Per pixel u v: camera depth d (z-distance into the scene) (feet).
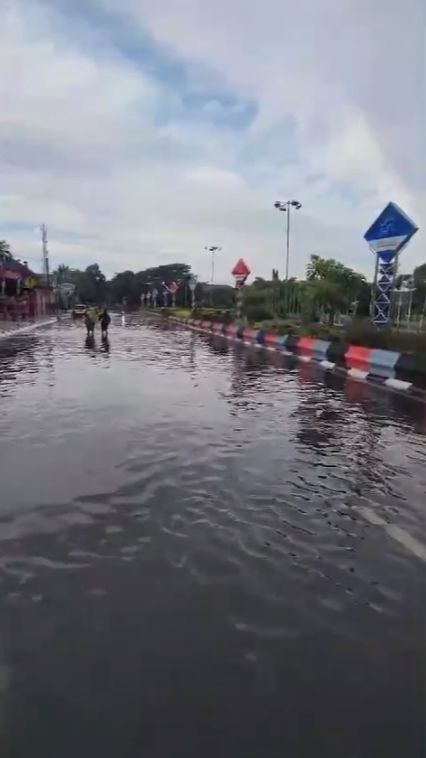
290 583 12.07
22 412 30.60
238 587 11.85
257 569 12.70
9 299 186.19
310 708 8.25
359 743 7.61
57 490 17.83
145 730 7.79
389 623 10.55
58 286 336.70
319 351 70.33
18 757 7.32
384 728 7.88
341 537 14.60
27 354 68.90
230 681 8.82
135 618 10.61
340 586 11.97
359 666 9.24
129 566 12.76
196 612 10.85
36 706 8.25
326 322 160.04
